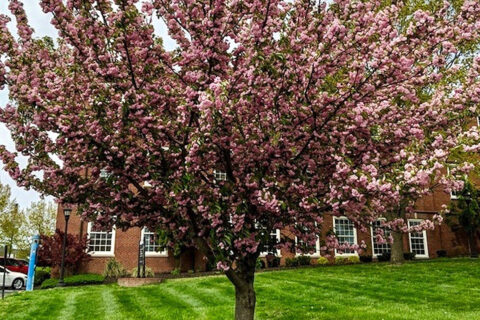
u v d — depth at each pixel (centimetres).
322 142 565
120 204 573
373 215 643
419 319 804
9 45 525
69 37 542
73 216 2106
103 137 529
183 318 930
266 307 1008
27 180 569
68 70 564
